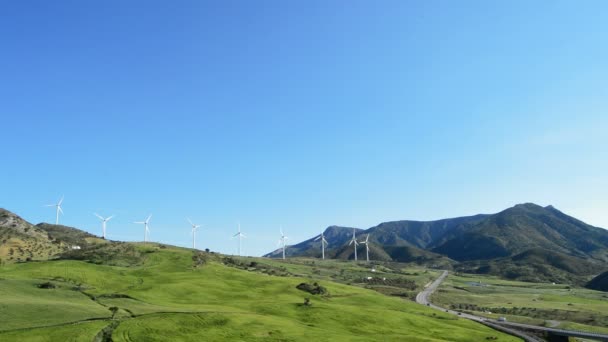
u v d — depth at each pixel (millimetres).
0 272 154750
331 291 185250
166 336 93625
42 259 194125
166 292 149375
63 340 83562
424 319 144875
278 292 168625
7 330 85438
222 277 186125
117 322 98750
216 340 95188
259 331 105000
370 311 144125
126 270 181500
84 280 155000
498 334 134875
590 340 140250
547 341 134250
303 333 107000
